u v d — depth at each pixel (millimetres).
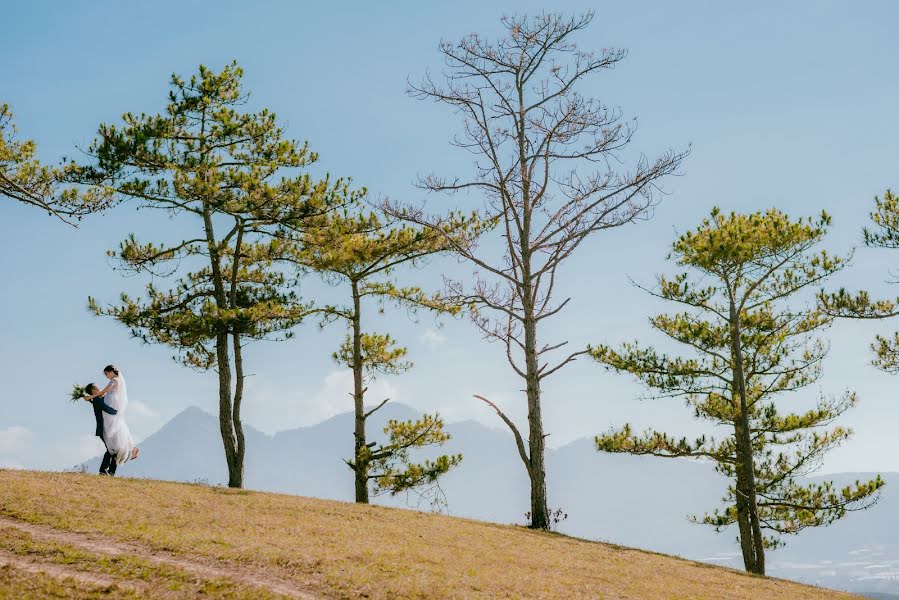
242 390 26875
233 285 28078
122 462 20703
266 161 28438
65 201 19578
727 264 25234
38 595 10242
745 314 27219
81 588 10711
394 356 30469
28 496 15625
